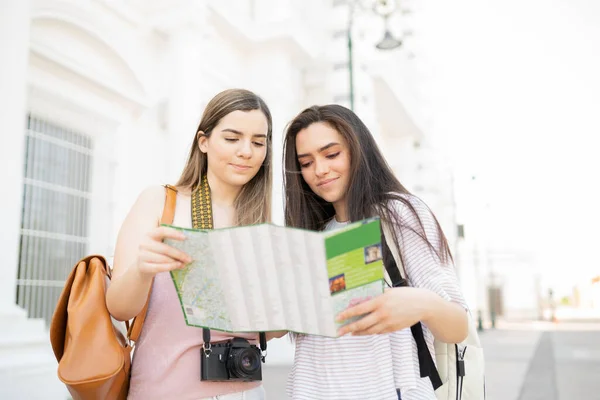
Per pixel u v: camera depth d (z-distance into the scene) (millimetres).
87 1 8008
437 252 2014
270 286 1716
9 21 5988
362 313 1698
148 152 9500
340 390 1972
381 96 17078
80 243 8188
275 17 12367
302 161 2242
